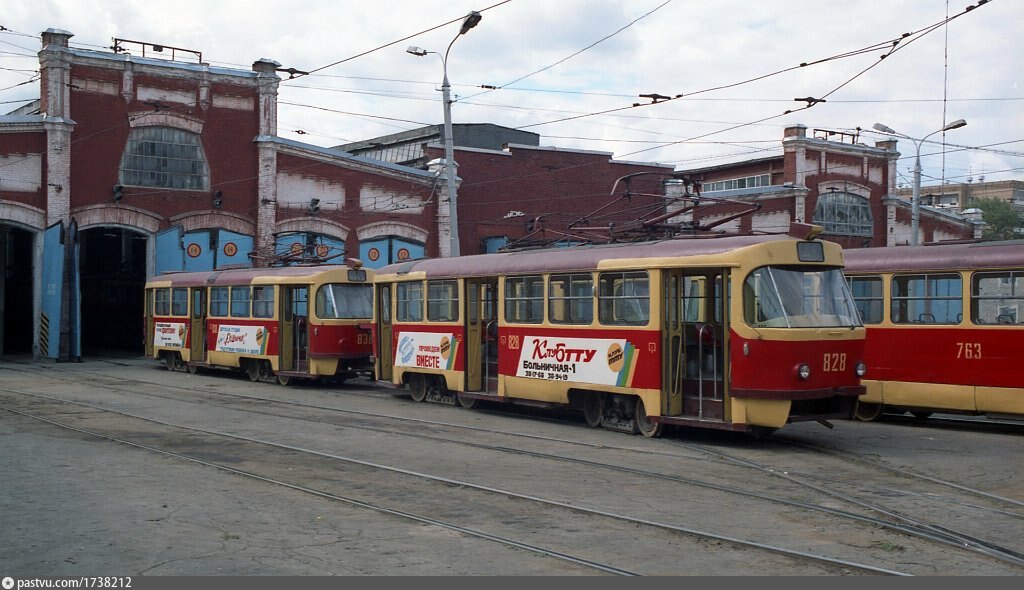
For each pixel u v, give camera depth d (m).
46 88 31.88
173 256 33.81
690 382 14.12
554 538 8.02
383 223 38.19
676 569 7.06
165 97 33.94
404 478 10.85
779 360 12.76
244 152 35.50
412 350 19.80
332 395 21.34
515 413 17.88
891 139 44.72
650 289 14.16
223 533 8.12
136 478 10.73
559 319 16.05
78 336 32.56
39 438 14.01
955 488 10.36
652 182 44.41
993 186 91.62
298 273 23.66
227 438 14.12
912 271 16.16
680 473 11.24
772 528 8.42
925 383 15.91
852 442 13.99
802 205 41.34
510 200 40.88
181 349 28.25
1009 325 14.98
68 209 32.12
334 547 7.66
